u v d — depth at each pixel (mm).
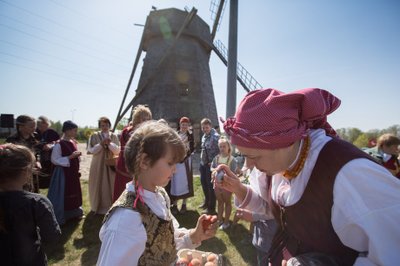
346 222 815
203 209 4871
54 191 3984
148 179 1085
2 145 1832
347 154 855
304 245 1043
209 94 16844
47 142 4945
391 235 740
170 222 1188
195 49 16312
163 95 15102
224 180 1446
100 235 988
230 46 8094
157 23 16016
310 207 929
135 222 974
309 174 927
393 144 3340
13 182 1775
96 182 4488
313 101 923
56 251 3311
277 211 1174
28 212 1757
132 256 933
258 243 2080
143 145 1037
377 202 764
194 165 10828
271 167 991
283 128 883
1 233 1657
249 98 971
